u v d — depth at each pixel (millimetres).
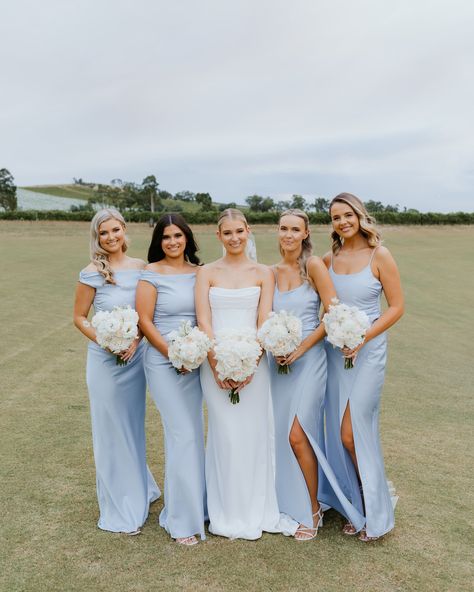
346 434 3602
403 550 3322
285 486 3695
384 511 3457
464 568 3129
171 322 3764
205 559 3207
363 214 3699
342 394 3650
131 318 3523
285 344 3445
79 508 3812
